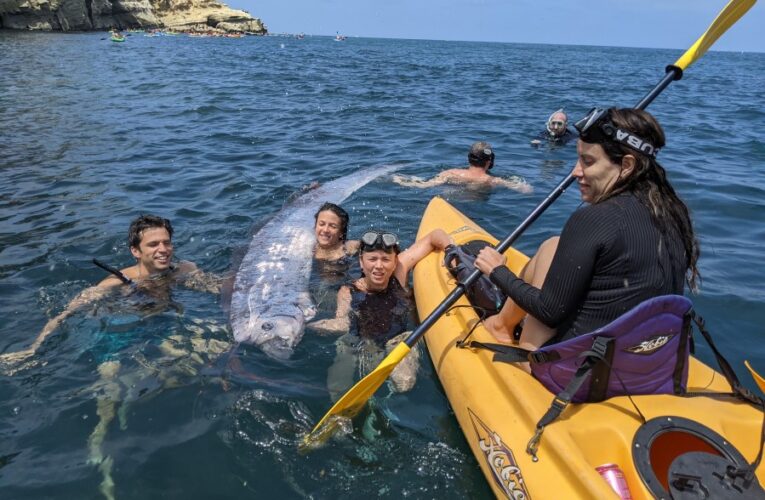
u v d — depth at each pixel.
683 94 18.20
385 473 2.66
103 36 48.09
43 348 3.52
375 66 27.08
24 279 4.35
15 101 12.49
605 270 2.21
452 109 12.86
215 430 2.90
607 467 2.20
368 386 2.92
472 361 2.95
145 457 2.72
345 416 2.98
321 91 15.73
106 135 9.38
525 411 2.44
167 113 11.57
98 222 5.52
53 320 3.78
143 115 11.28
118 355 3.47
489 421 2.58
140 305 4.00
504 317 3.07
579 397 2.42
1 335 3.63
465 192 6.55
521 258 4.02
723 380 2.65
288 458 2.74
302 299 4.05
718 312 4.04
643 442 2.18
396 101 14.00
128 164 7.66
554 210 6.05
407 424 2.98
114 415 2.99
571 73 27.11
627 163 2.21
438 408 3.11
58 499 2.48
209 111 11.91
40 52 27.12
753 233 5.50
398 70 24.72
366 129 10.30
